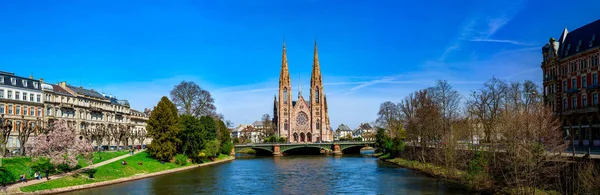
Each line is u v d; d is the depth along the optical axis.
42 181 79.19
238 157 191.25
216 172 116.94
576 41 101.44
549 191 59.16
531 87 119.81
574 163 56.38
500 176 68.81
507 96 116.38
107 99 173.88
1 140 91.62
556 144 59.66
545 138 65.69
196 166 134.75
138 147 153.00
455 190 78.06
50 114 135.00
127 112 190.38
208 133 147.62
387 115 186.75
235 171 119.94
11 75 122.75
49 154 84.94
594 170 51.34
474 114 122.38
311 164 143.88
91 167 94.88
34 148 84.19
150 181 96.00
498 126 78.56
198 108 158.25
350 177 103.56
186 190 83.94
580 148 82.25
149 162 118.38
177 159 128.62
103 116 165.88
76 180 84.50
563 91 103.88
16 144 120.19
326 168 127.50
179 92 155.25
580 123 96.75
